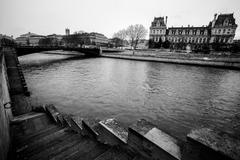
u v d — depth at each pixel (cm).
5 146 316
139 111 1330
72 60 4922
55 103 1419
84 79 2369
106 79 2422
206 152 153
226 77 2805
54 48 4725
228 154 138
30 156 324
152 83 2278
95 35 11888
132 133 245
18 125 565
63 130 464
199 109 1409
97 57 6194
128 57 5597
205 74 3058
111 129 303
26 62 4172
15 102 1095
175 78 2647
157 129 240
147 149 224
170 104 1506
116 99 1581
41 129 531
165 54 5684
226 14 6781
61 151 328
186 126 1120
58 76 2514
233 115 1301
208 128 182
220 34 6731
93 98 1580
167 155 194
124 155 252
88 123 387
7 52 2272
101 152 298
